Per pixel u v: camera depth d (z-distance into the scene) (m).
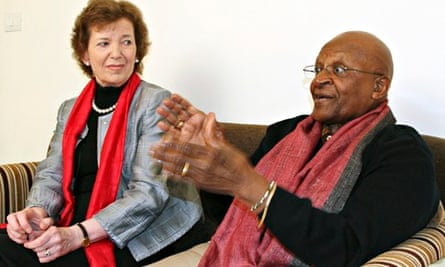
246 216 1.08
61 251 1.15
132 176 1.31
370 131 1.04
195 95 1.80
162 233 1.29
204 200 1.42
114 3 1.42
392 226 0.85
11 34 2.28
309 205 0.85
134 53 1.44
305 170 1.06
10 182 1.55
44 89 2.23
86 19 1.41
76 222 1.35
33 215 1.29
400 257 0.82
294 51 1.54
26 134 2.33
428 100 1.34
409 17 1.34
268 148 1.28
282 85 1.58
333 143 1.05
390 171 0.93
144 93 1.38
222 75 1.72
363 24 1.41
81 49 1.47
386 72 1.08
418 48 1.33
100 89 1.43
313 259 0.84
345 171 1.00
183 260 1.26
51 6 2.13
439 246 0.91
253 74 1.64
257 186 0.82
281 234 0.84
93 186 1.38
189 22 1.77
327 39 1.47
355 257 0.81
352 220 0.85
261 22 1.59
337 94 1.08
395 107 1.39
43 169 1.46
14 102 2.34
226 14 1.67
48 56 2.18
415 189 0.89
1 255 1.19
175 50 1.82
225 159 0.78
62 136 1.48
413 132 1.05
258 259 1.03
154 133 1.31
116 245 1.23
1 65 2.35
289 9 1.53
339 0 1.44
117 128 1.34
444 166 1.12
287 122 1.31
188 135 0.78
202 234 1.43
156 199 1.25
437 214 0.97
